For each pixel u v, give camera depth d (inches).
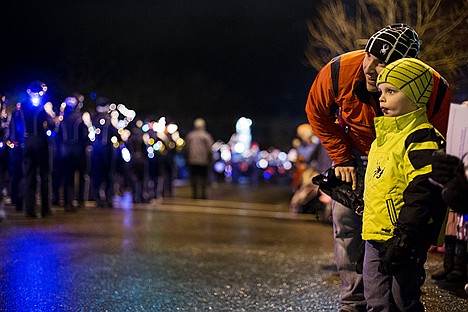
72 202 575.8
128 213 594.2
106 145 626.8
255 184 1355.8
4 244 385.4
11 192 560.7
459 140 160.2
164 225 511.8
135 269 325.1
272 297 273.6
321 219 558.6
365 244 181.5
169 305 257.4
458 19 376.5
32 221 497.4
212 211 657.0
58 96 574.2
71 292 274.1
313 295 277.9
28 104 511.8
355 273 217.8
